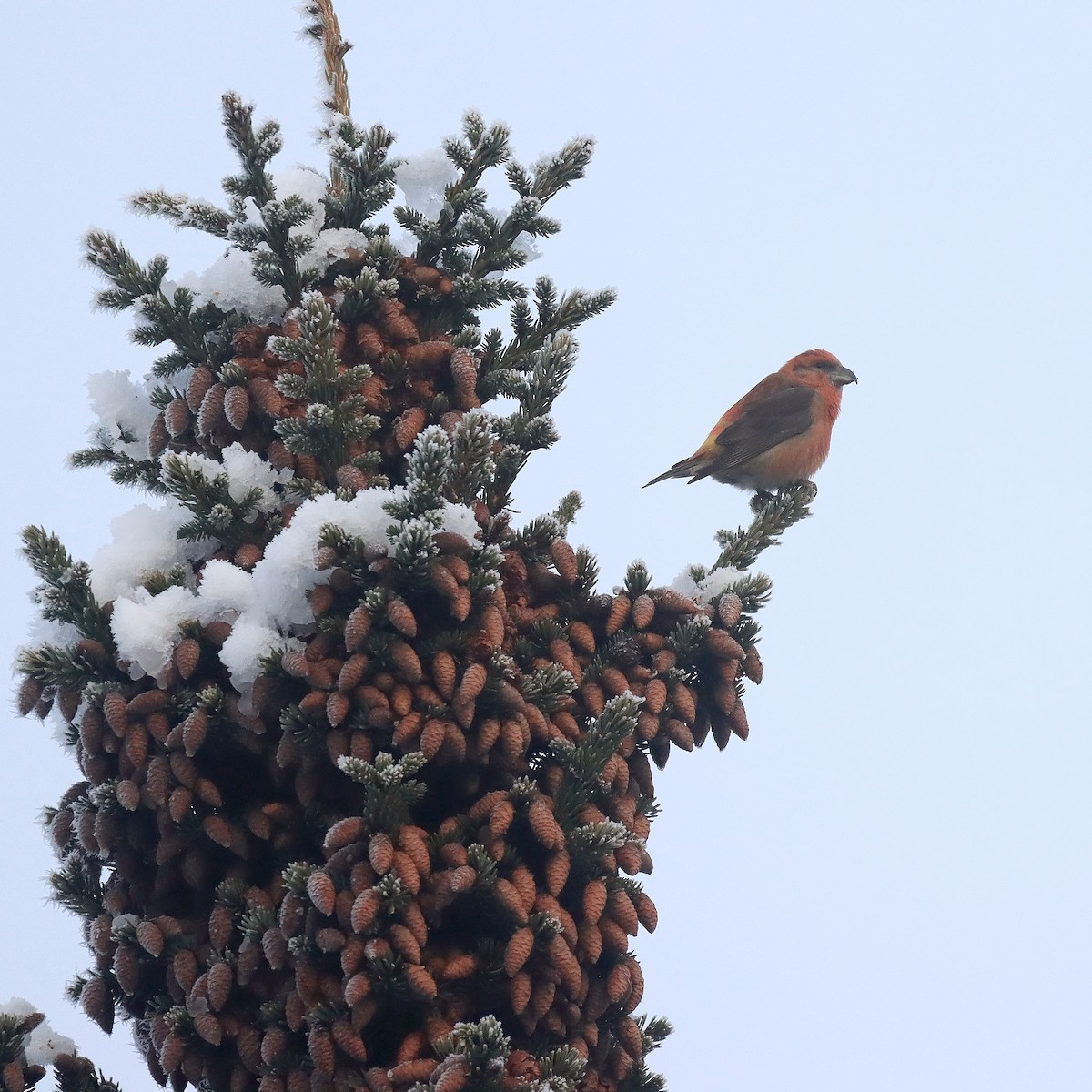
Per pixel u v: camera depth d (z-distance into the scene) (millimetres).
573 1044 7543
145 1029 7867
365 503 7762
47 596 8047
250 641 7551
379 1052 7258
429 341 8945
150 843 7781
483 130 9469
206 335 8969
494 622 7688
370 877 7082
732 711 8516
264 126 8977
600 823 7512
